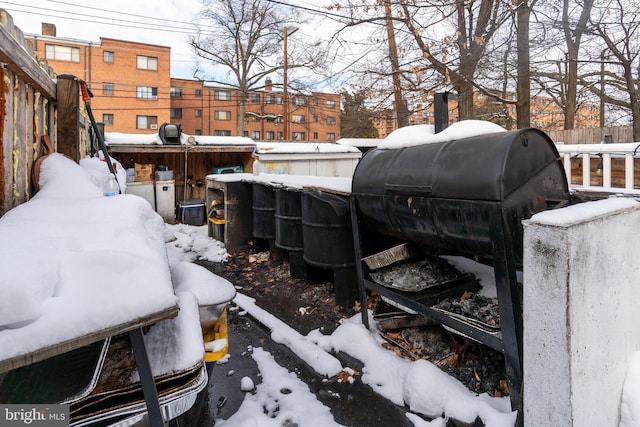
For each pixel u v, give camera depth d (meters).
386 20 7.79
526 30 6.47
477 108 10.98
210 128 30.84
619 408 1.78
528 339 1.63
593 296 1.59
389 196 2.68
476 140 2.26
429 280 2.94
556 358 1.53
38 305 0.96
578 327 1.52
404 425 2.18
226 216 6.15
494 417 1.99
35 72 2.11
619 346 1.77
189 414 1.85
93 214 1.67
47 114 2.66
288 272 5.09
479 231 2.10
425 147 2.60
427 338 2.89
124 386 1.32
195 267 2.23
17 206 1.81
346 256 3.81
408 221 2.58
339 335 3.16
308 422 2.20
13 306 0.90
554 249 1.50
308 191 3.92
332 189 3.62
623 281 1.78
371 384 2.58
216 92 30.91
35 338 0.92
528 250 1.61
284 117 18.25
